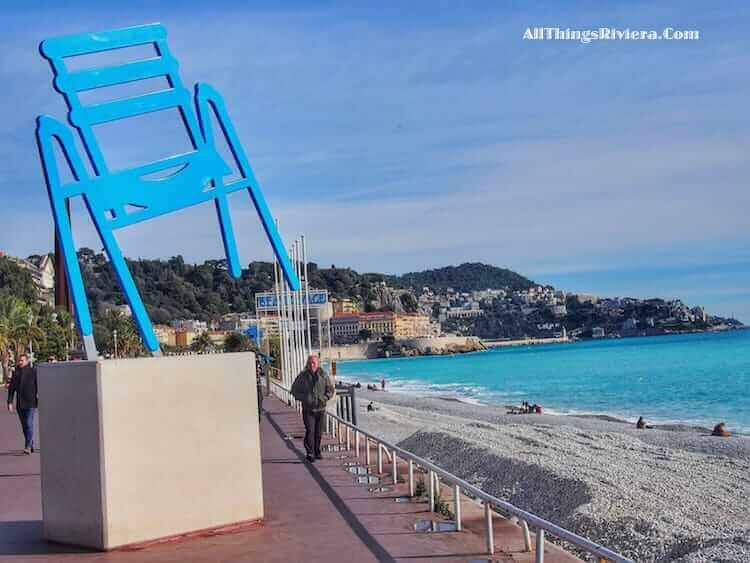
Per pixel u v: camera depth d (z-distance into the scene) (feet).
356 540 24.09
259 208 27.73
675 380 244.63
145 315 25.04
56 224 23.94
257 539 24.20
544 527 19.02
